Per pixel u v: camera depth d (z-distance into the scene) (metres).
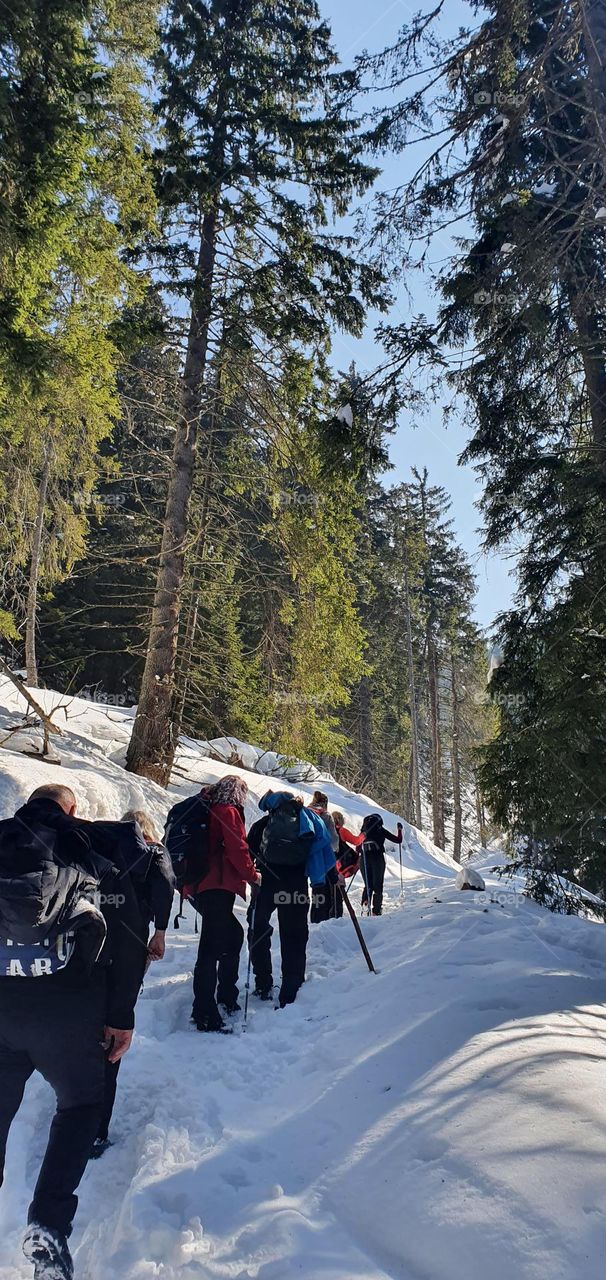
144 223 10.98
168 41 13.48
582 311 7.55
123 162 9.88
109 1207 3.19
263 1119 3.75
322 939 7.66
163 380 13.81
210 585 15.31
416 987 5.16
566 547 7.74
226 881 5.38
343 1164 3.14
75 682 24.02
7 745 11.94
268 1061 4.58
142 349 13.74
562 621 7.65
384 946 7.05
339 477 8.45
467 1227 2.55
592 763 7.54
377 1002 5.16
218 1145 3.46
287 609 14.89
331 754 15.33
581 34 6.22
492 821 8.58
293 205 13.70
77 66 7.55
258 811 14.79
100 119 8.04
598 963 5.88
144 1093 4.20
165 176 13.16
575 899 8.37
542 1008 4.50
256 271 13.81
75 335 8.18
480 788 8.60
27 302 7.40
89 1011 2.83
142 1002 5.68
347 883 14.02
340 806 20.06
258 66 13.93
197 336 13.84
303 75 13.99
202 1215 2.91
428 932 7.02
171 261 13.32
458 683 36.34
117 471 14.16
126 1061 4.59
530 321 7.07
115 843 3.24
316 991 5.89
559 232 6.44
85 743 13.48
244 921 9.19
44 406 8.43
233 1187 3.10
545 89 6.22
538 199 7.12
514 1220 2.54
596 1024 4.27
